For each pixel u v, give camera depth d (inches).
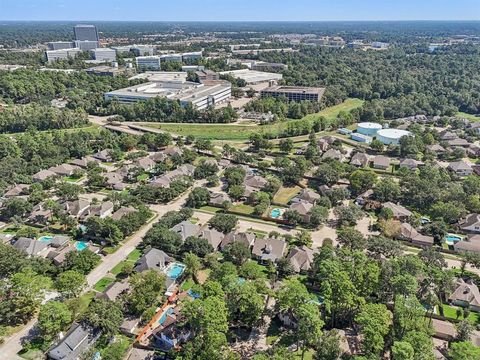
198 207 7130.9
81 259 5157.5
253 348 4040.4
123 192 7391.7
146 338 4192.9
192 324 3821.4
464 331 3969.0
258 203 7190.0
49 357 3909.9
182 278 5113.2
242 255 5280.5
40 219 6466.5
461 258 5324.8
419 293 4542.3
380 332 3718.0
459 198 6835.6
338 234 5762.8
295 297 3996.1
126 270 5108.3
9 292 4544.8
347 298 4116.6
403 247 5393.7
